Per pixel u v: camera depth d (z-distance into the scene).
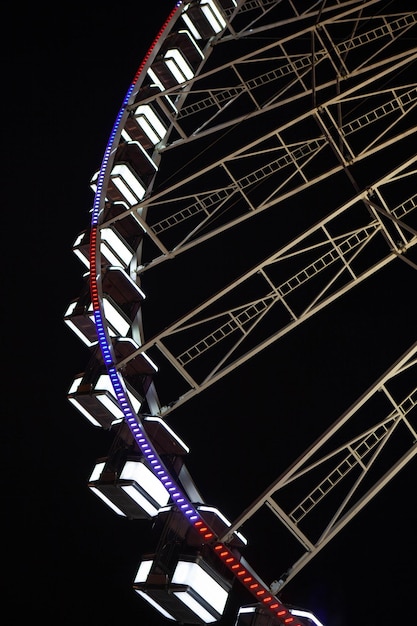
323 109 25.05
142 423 21.95
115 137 29.14
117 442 21.78
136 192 28.62
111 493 21.20
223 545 18.62
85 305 25.83
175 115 30.77
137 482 21.00
